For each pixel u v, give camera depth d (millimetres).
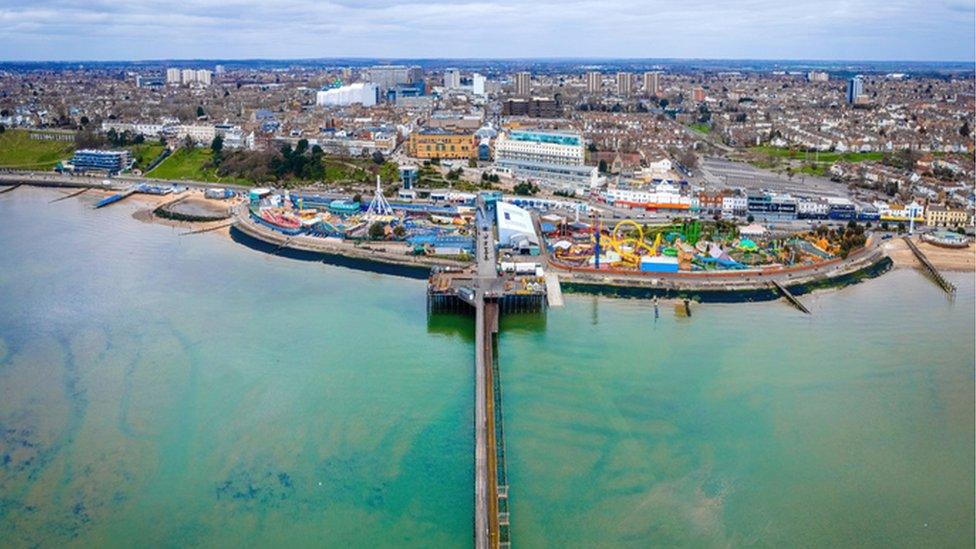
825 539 140000
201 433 175000
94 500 152250
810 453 166375
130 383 197750
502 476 156250
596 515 146500
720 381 198875
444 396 192625
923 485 155125
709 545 138750
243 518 146875
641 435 173375
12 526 144500
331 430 176500
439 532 143250
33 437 173375
